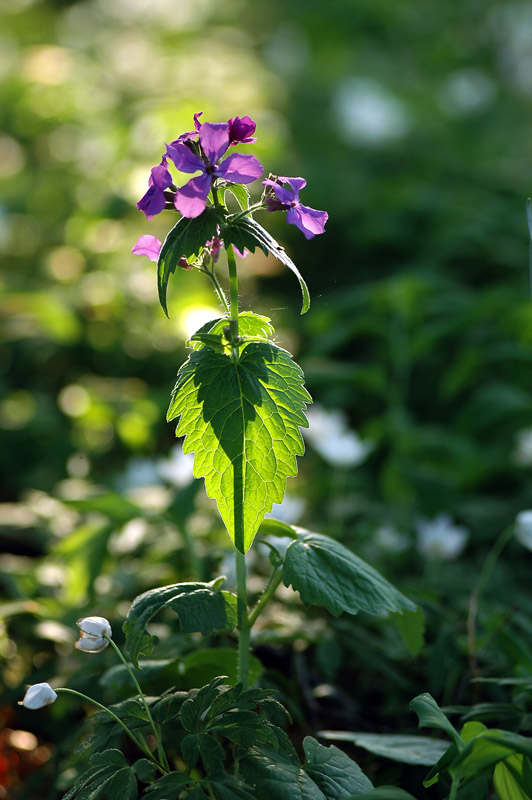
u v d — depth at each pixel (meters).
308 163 8.68
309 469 5.61
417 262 7.53
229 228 2.09
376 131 9.27
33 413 5.88
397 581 4.06
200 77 9.53
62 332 6.30
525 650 2.85
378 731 3.00
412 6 12.68
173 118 7.71
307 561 2.29
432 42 12.13
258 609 2.34
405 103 9.90
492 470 5.37
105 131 8.21
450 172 8.88
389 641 3.39
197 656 2.56
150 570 3.87
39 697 2.12
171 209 2.11
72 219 7.32
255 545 3.13
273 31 12.53
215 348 2.22
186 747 1.98
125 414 5.60
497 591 4.02
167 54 10.40
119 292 6.45
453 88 10.48
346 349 6.78
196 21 12.23
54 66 9.27
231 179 1.98
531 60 12.88
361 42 11.74
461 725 2.76
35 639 3.56
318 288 7.50
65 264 7.11
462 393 6.32
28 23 11.86
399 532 4.61
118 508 3.76
